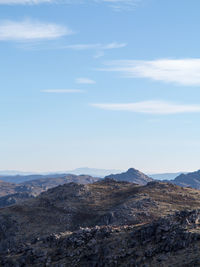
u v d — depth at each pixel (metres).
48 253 86.00
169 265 66.50
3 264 88.06
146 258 71.81
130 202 142.25
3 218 148.25
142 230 80.00
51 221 144.12
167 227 77.19
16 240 133.00
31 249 89.00
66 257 82.69
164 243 73.12
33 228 140.12
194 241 70.00
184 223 76.50
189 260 65.56
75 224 141.00
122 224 129.25
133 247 77.00
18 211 153.62
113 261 75.12
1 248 132.62
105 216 136.75
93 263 77.50
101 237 84.94
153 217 130.62
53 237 90.94
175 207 138.00
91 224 137.00
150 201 142.88
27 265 84.50
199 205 140.25
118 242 79.88
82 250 82.56
